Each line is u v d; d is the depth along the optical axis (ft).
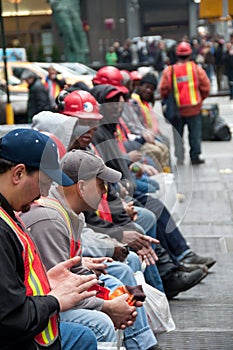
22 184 13.58
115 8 161.27
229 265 32.24
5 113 61.62
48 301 13.51
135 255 21.22
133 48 145.18
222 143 67.77
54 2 99.40
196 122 56.65
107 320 16.72
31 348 13.47
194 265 27.89
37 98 63.05
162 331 21.35
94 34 151.02
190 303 27.30
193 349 22.68
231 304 27.14
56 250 16.40
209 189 47.60
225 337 23.73
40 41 128.47
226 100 111.45
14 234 13.23
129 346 19.57
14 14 127.54
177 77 55.98
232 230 37.99
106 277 19.36
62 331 15.58
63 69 76.23
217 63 121.08
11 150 13.48
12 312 12.73
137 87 42.45
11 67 76.89
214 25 194.80
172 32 203.72
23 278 13.48
